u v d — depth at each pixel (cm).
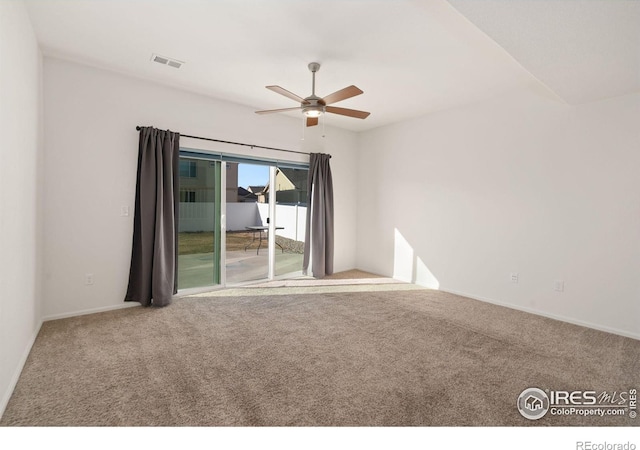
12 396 199
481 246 420
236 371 233
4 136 186
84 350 261
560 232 352
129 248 366
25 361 240
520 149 381
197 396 202
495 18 189
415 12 231
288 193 527
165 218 373
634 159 304
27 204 246
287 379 224
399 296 432
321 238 525
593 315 329
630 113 305
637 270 304
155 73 349
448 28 251
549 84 284
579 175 337
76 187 331
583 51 225
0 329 182
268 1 222
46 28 262
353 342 285
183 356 254
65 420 179
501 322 340
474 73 333
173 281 386
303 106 309
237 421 179
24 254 238
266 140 473
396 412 190
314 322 332
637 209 304
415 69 325
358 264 603
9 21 194
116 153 353
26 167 241
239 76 353
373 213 570
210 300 399
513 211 389
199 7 231
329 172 537
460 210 443
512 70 325
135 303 374
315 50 291
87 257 340
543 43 215
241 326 318
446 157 459
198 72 345
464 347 278
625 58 234
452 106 439
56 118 317
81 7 233
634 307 306
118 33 269
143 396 201
